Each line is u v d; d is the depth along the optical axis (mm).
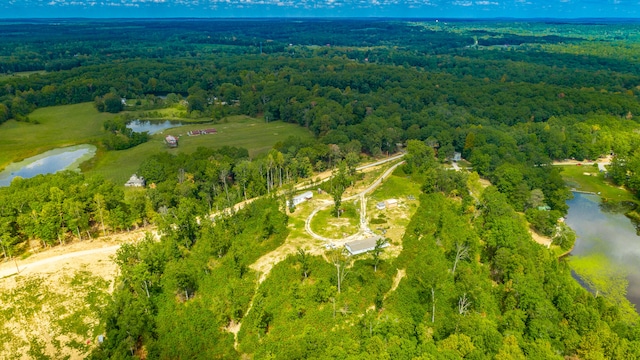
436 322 87688
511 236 112938
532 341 81812
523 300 90750
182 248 114625
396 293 95250
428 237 115375
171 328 89375
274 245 115375
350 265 106250
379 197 146000
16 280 102875
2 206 118938
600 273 119188
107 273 107688
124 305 91000
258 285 101000
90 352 86000
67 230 123562
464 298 90938
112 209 128750
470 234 117938
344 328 86375
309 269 103000
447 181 151000
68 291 100688
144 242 111250
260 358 80312
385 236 120250
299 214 135500
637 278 117375
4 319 92125
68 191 127812
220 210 141750
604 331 82062
